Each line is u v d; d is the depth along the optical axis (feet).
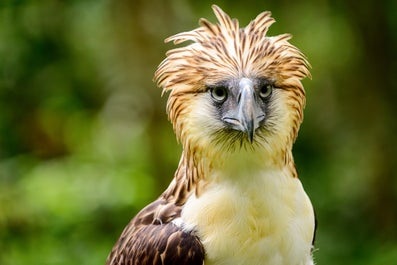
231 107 23.47
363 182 50.90
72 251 47.03
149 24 50.19
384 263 45.68
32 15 52.70
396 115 51.47
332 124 51.83
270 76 23.68
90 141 54.75
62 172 50.14
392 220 50.39
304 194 24.76
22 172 51.37
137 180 49.90
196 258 23.90
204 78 23.72
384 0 51.21
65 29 53.01
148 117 51.83
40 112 54.54
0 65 53.42
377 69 51.62
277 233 23.94
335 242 48.49
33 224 47.85
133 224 25.86
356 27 51.67
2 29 52.70
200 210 24.03
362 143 51.26
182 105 24.21
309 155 51.24
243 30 24.26
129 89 51.11
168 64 24.40
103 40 52.34
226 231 23.79
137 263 24.70
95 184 49.39
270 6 50.62
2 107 54.29
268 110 23.84
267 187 23.88
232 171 23.85
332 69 52.16
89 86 54.54
